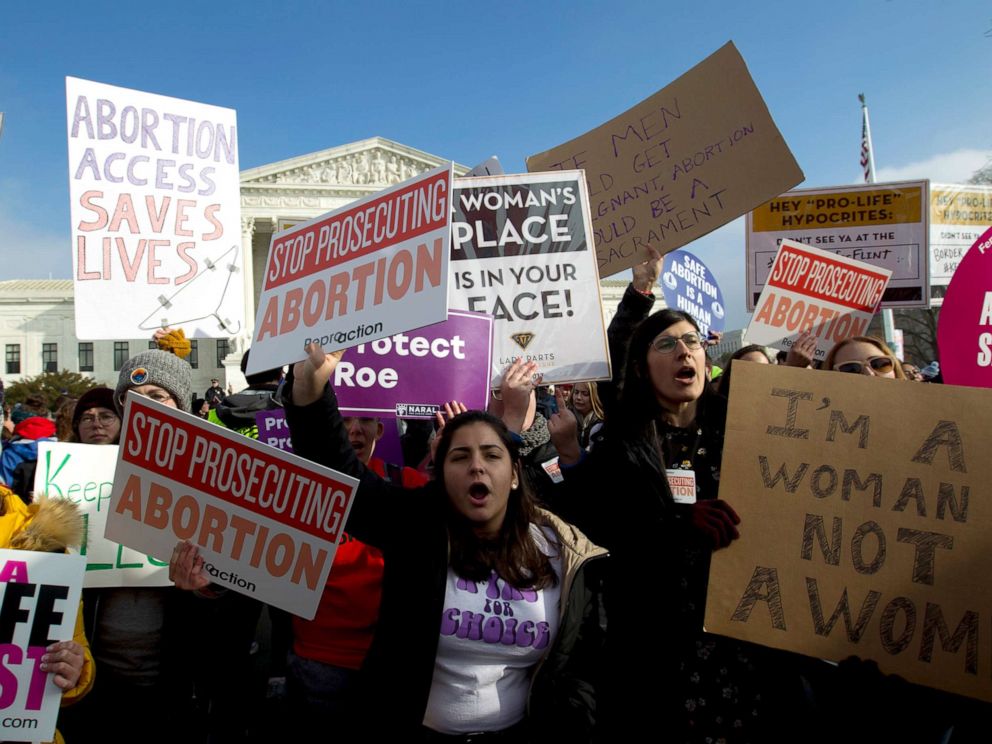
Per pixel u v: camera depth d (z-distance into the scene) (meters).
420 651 2.35
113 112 3.85
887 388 2.49
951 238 7.35
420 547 2.46
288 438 4.19
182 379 3.29
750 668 2.55
